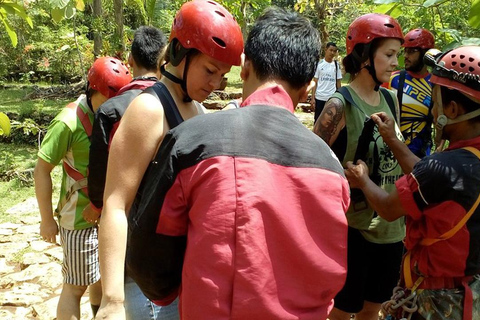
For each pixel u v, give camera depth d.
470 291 1.96
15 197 6.57
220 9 1.70
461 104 1.93
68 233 3.01
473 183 1.86
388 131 2.42
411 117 3.43
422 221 2.00
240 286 1.25
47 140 2.96
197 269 1.28
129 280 2.06
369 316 2.97
